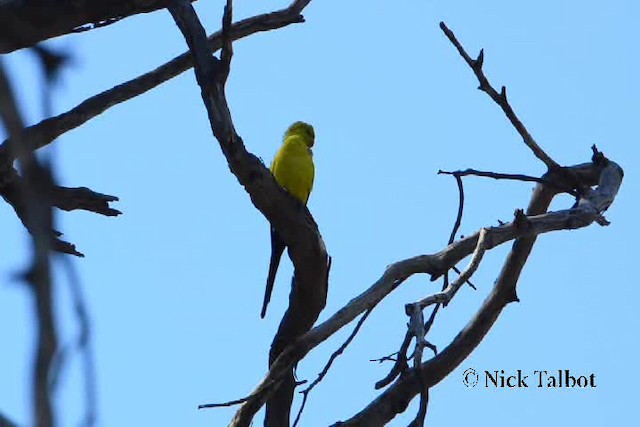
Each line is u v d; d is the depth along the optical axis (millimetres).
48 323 3410
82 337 3625
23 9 9984
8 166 10789
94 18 10469
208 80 10938
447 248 11367
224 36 10781
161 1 10883
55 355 3387
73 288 3672
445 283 11469
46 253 3486
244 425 11195
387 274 10984
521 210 10969
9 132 3496
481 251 10570
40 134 12547
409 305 9508
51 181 3670
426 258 11250
